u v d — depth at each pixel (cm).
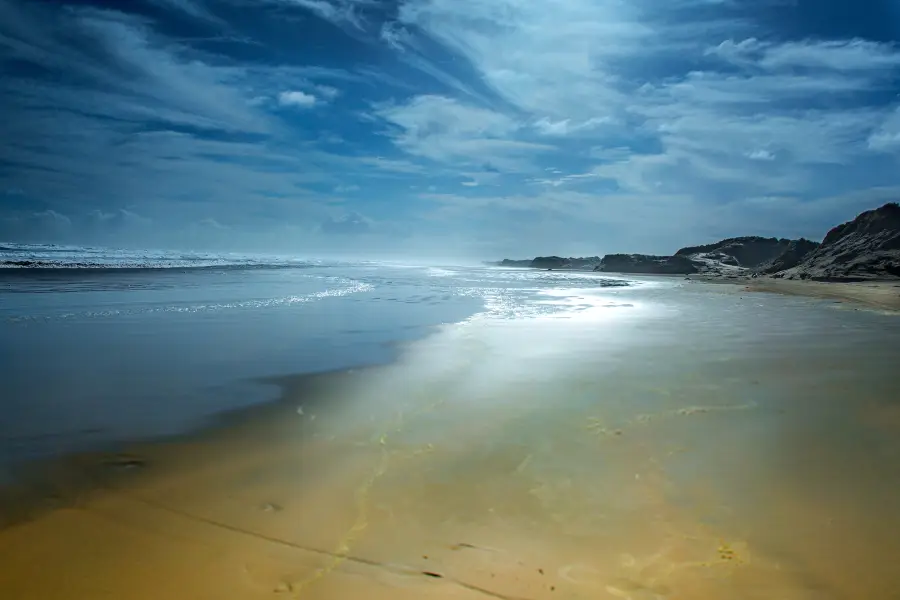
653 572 256
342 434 456
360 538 289
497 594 241
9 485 352
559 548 279
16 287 1717
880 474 364
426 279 3022
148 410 519
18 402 536
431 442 434
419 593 242
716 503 325
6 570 255
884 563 262
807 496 333
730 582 248
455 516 313
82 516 311
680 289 2248
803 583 247
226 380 638
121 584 247
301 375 666
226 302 1467
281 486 353
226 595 240
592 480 360
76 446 423
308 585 248
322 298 1678
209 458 402
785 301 1622
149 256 4509
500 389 595
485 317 1234
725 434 444
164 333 952
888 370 670
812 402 532
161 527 299
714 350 809
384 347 852
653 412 505
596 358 754
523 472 374
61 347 807
